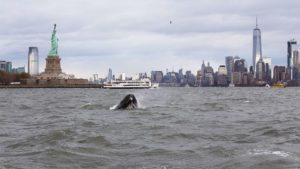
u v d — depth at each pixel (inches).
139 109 2659.9
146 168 866.8
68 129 1395.2
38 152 1033.5
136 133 1398.9
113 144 1150.3
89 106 3102.9
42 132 1413.6
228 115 2230.6
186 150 1056.2
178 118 2010.3
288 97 5506.9
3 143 1197.1
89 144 1146.0
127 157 977.5
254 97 5482.3
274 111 2608.3
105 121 1854.1
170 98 5007.4
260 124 1702.8
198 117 2081.7
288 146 1083.3
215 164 884.6
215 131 1445.6
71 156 980.6
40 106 3363.7
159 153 1023.0
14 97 5920.3
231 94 7249.0
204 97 5477.4
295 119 1959.9
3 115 2357.3
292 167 823.1
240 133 1389.0
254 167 833.5
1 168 863.1
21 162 920.3
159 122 1804.9
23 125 1761.8
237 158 916.0
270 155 920.9
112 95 6614.2
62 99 4968.0
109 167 879.7
